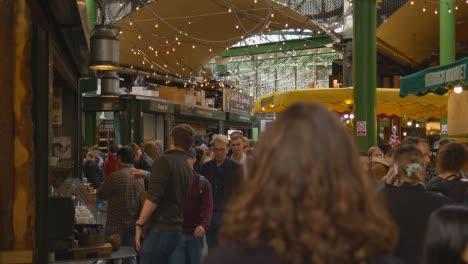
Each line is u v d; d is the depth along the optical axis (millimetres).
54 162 3389
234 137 5926
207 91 29781
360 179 898
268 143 914
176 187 3832
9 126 3000
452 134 7223
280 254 798
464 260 1463
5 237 2971
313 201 820
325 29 17719
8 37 3018
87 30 5000
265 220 830
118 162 5059
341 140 895
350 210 840
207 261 861
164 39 22781
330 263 796
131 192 4934
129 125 17531
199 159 7469
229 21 21734
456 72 5617
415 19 17281
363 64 9422
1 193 2977
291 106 961
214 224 5180
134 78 25203
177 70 28203
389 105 11094
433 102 9477
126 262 4953
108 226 4914
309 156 856
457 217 1498
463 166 3699
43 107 3115
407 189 2943
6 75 3014
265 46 36750
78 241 4293
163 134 19500
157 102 18500
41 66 3105
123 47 22312
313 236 800
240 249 839
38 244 3041
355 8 9555
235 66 49469
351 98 9758
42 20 3725
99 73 19703
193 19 20734
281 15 18766
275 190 848
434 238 1521
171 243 3807
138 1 16906
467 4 16125
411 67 23438
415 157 2979
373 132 9398
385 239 868
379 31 17203
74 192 5984
